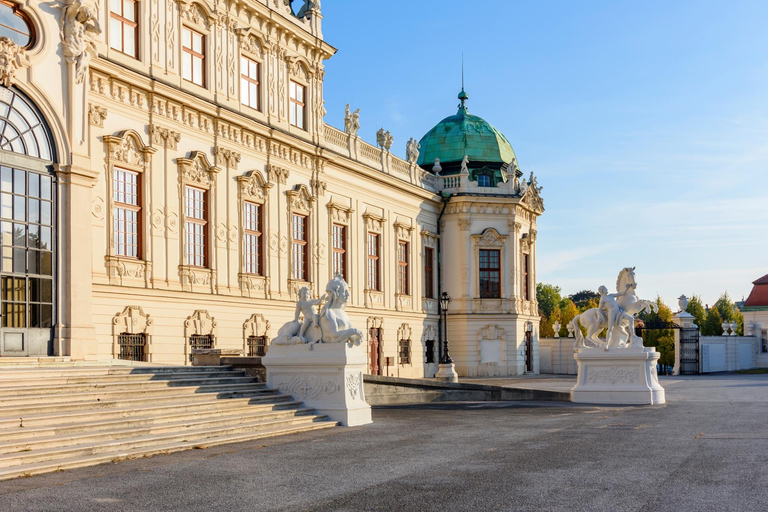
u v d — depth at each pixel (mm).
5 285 22375
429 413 27219
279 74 41406
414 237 56875
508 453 17234
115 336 30453
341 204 46719
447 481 13828
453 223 60469
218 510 11578
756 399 33094
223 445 18391
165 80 33719
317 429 21906
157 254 32844
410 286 56031
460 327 59938
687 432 21141
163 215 33250
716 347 66562
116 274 30703
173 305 33375
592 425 23094
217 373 24328
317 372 23547
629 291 32469
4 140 22578
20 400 17078
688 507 11703
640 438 19891
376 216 51188
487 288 60875
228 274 36844
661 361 96312
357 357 23688
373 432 21219
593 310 32438
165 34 33969
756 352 73625
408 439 19703
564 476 14312
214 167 36000
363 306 49531
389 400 31500
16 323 22641
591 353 31938
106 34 30953
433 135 65750
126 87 31641
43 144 23844
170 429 18375
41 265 23469
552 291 145500
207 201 35906
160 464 15555
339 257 47406
